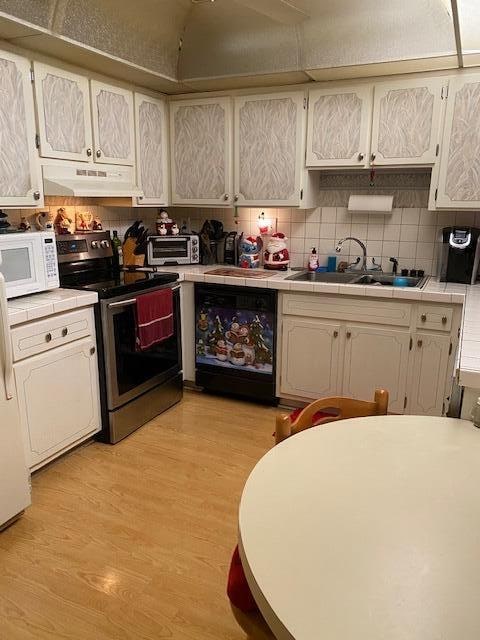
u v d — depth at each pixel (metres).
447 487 1.05
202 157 3.41
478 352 1.55
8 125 2.33
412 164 2.87
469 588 0.78
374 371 2.90
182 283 3.32
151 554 1.92
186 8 2.77
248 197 3.33
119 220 3.58
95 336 2.61
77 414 2.53
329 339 2.97
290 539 0.89
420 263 3.24
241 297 3.14
